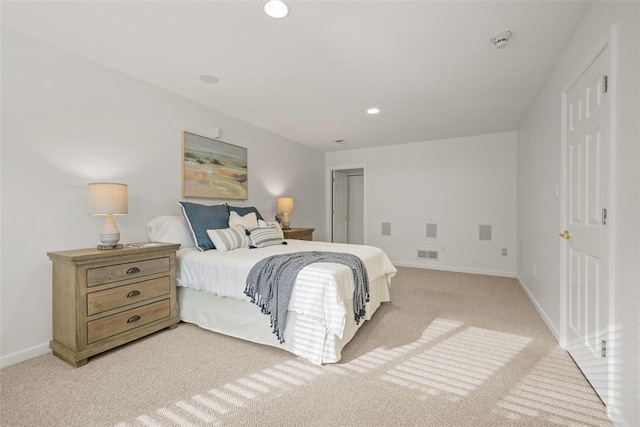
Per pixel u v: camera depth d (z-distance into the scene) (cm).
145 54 223
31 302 199
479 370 181
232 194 368
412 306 305
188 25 187
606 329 145
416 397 155
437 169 489
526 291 351
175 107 298
